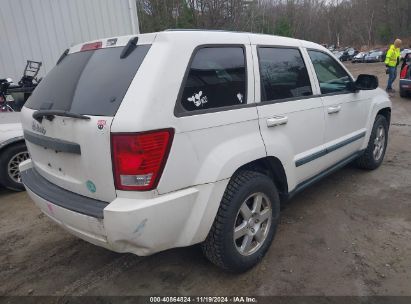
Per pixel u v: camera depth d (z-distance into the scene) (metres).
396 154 5.45
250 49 2.70
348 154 4.04
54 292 2.62
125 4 8.45
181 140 2.13
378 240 3.08
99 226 2.08
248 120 2.55
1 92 5.58
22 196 4.43
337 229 3.29
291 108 2.96
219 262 2.54
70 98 2.34
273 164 2.88
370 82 3.89
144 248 2.13
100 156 2.07
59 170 2.47
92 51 2.56
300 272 2.70
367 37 68.25
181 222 2.21
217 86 2.40
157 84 2.04
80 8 7.63
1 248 3.25
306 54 3.33
